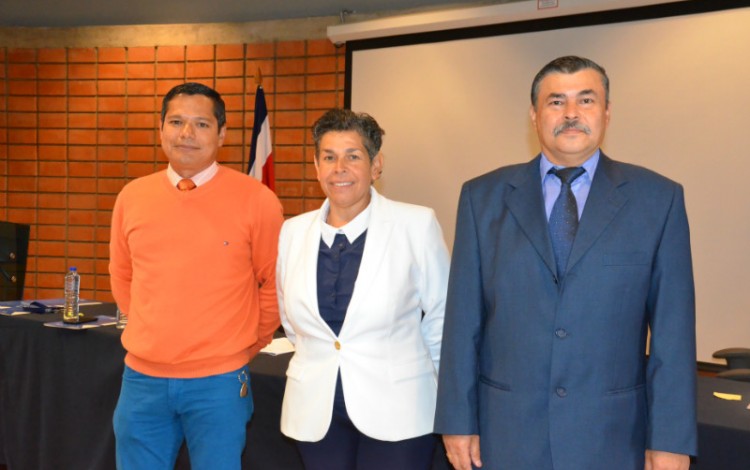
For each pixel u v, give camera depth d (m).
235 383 1.75
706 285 3.67
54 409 2.51
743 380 2.29
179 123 1.77
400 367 1.51
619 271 1.27
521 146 4.11
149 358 1.72
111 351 2.37
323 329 1.54
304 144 4.63
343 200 1.53
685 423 1.21
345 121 1.53
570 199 1.36
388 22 4.29
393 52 4.42
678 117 3.70
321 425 1.50
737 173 3.58
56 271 4.98
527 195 1.38
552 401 1.28
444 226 4.34
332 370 1.52
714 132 3.62
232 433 1.74
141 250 1.78
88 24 4.91
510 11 3.97
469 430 1.36
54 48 4.93
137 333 1.75
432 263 1.59
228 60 4.74
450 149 4.30
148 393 1.75
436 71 4.31
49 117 4.95
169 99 1.80
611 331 1.27
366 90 4.50
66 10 4.92
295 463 2.01
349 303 1.52
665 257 1.28
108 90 4.89
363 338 1.51
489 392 1.36
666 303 1.27
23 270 3.22
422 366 1.55
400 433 1.46
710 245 3.65
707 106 3.63
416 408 1.50
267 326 1.90
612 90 3.85
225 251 1.76
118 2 4.85
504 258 1.35
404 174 4.43
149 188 1.84
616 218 1.30
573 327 1.28
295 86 4.64
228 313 1.75
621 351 1.27
